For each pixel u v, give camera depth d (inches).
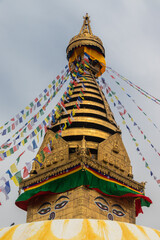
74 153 1111.6
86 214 952.3
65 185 1018.1
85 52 1455.5
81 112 1240.2
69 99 1316.4
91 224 657.6
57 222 669.3
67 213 973.2
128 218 1060.5
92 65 1504.7
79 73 1446.9
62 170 1041.5
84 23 1662.2
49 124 1232.8
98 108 1304.1
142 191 1132.5
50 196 1055.6
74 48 1492.4
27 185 1104.8
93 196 1004.6
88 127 1207.6
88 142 1139.3
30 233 646.5
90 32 1626.5
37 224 671.8
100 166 1051.9
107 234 638.5
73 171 1024.9
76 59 1485.0
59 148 1135.0
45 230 647.1
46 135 1208.8
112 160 1139.9
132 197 1118.4
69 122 1023.0
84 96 1328.7
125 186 1092.5
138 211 1144.8
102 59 1513.3
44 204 1053.2
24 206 1128.2
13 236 650.2
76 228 645.9
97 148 1126.4
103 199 1026.7
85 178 999.0
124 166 1168.2
